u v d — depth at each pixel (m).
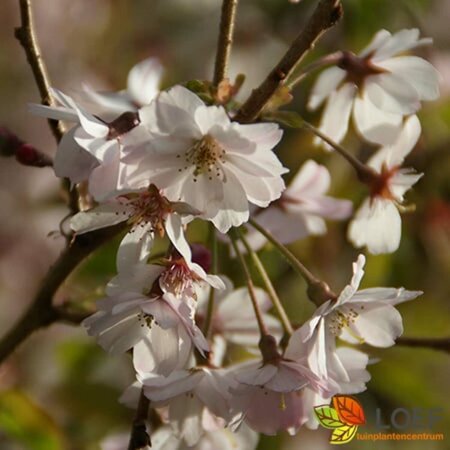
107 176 0.51
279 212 0.59
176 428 0.53
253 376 0.52
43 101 0.53
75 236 0.53
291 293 0.67
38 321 0.57
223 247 0.61
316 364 0.51
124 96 0.58
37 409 0.63
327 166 0.67
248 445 0.56
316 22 0.51
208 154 0.51
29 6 0.53
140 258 0.51
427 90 0.55
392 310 0.53
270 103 0.52
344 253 0.68
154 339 0.51
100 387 0.69
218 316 0.56
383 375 0.68
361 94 0.56
